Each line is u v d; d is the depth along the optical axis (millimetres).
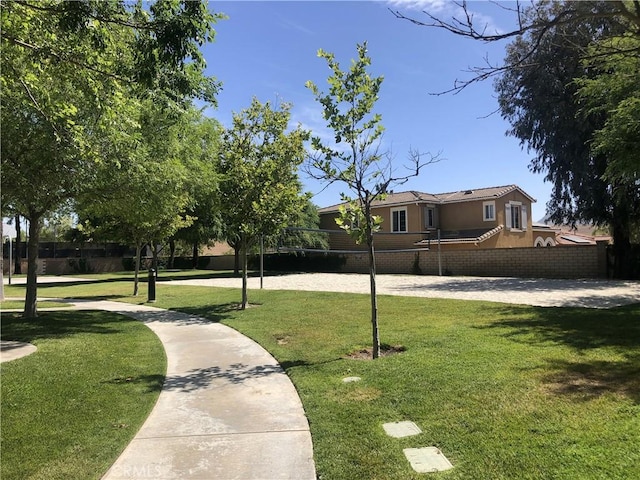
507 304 11445
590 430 3775
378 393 5086
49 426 4453
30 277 12008
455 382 5215
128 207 11672
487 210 31453
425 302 12320
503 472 3219
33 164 9188
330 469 3449
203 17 4844
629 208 20109
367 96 6891
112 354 7648
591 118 19094
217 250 62719
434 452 3607
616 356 6070
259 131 12969
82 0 4820
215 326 10469
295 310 12102
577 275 22578
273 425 4430
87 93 6090
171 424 4516
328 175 7211
